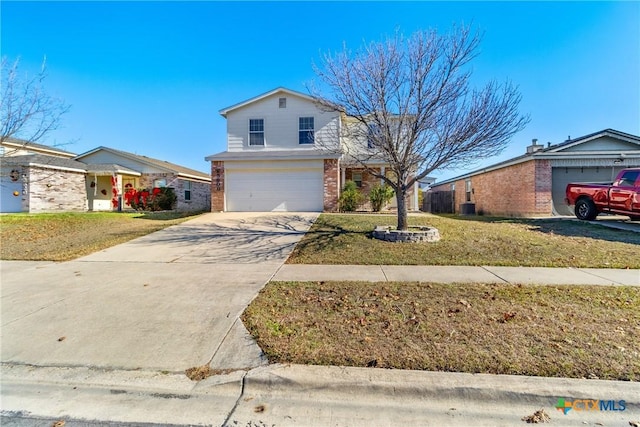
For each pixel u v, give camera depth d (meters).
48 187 17.94
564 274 5.83
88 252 8.27
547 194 14.12
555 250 7.58
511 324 3.62
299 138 17.33
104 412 2.51
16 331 3.75
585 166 14.18
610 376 2.65
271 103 17.45
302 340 3.35
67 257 7.73
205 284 5.51
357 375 2.73
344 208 15.91
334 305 4.34
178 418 2.43
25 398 2.68
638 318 3.75
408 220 12.39
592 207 11.73
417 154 8.71
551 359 2.88
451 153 8.14
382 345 3.20
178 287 5.35
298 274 6.12
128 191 20.45
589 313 3.92
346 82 8.65
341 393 2.64
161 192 20.36
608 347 3.08
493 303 4.30
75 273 6.32
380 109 8.59
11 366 3.08
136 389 2.76
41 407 2.57
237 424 2.36
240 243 9.24
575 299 4.43
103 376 2.92
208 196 27.22
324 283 5.43
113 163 22.30
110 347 3.38
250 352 3.21
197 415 2.46
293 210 16.03
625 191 10.64
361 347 3.17
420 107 8.25
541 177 14.14
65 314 4.22
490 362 2.85
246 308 4.32
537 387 2.54
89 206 21.09
